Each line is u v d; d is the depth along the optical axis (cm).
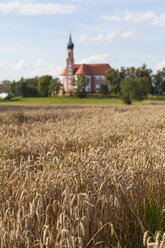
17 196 502
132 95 7725
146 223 505
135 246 475
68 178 546
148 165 675
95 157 702
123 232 488
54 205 460
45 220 443
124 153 796
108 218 473
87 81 13975
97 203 477
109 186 537
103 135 1167
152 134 1159
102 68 16375
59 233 389
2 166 677
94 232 447
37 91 15262
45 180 540
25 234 400
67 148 1030
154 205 531
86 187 526
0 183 564
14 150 926
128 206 523
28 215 412
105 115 2717
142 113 2800
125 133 1220
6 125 1622
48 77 15212
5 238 380
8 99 12988
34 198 466
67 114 2844
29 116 2267
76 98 13225
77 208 419
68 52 16450
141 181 601
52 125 1667
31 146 968
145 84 8256
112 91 12812
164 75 15350
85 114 2798
